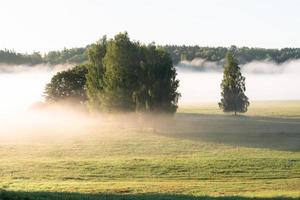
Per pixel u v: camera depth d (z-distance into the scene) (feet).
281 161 247.70
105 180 206.69
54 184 189.88
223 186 191.83
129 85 446.60
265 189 188.44
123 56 453.17
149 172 223.10
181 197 160.45
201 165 237.25
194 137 350.84
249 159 253.85
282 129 397.80
